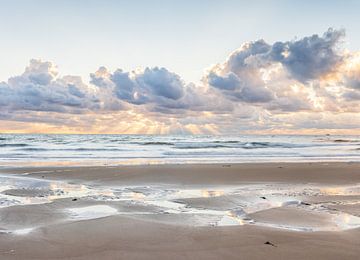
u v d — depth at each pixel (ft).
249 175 49.01
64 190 36.24
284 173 51.21
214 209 27.76
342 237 19.76
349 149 136.98
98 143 166.81
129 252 16.81
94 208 27.35
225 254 16.66
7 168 54.44
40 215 24.56
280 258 16.22
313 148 143.84
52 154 93.86
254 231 20.84
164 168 55.36
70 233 19.97
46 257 16.07
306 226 22.52
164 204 29.53
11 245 17.72
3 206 27.45
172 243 18.28
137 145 150.92
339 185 41.50
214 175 48.62
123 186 39.45
